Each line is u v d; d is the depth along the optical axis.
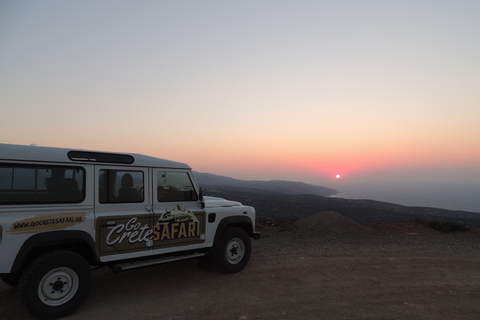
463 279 6.13
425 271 6.62
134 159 5.14
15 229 3.92
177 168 5.67
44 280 4.04
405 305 4.74
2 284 5.43
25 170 4.13
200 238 5.75
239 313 4.34
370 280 5.93
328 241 9.90
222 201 6.59
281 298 4.94
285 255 7.83
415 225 13.19
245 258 6.42
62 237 4.23
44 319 4.00
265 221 13.32
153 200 5.28
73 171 4.54
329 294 5.15
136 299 4.83
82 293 4.30
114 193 4.88
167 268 6.53
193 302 4.73
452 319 4.27
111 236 4.72
